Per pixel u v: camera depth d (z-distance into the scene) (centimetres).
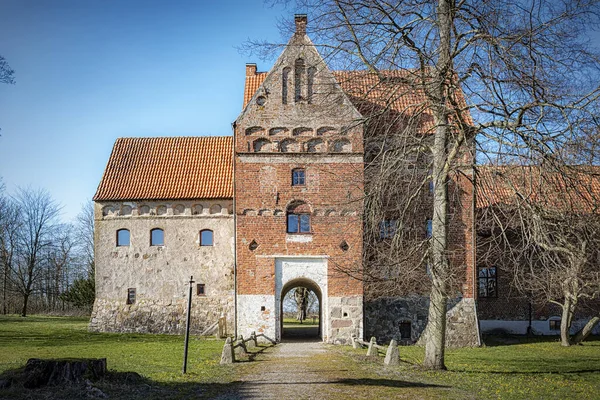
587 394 1678
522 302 3984
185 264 3909
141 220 3956
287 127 3297
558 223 1681
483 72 1684
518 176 1669
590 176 1579
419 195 1991
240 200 3269
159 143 4272
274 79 3328
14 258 6688
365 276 2353
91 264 7475
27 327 4231
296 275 3238
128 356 2497
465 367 2230
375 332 3316
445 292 1998
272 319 3200
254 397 1491
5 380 1413
